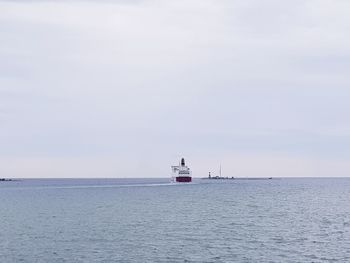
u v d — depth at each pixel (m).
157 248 61.78
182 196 180.12
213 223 89.62
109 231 78.00
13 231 78.56
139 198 167.62
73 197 178.12
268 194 195.75
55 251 59.91
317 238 70.88
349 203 143.25
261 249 61.53
